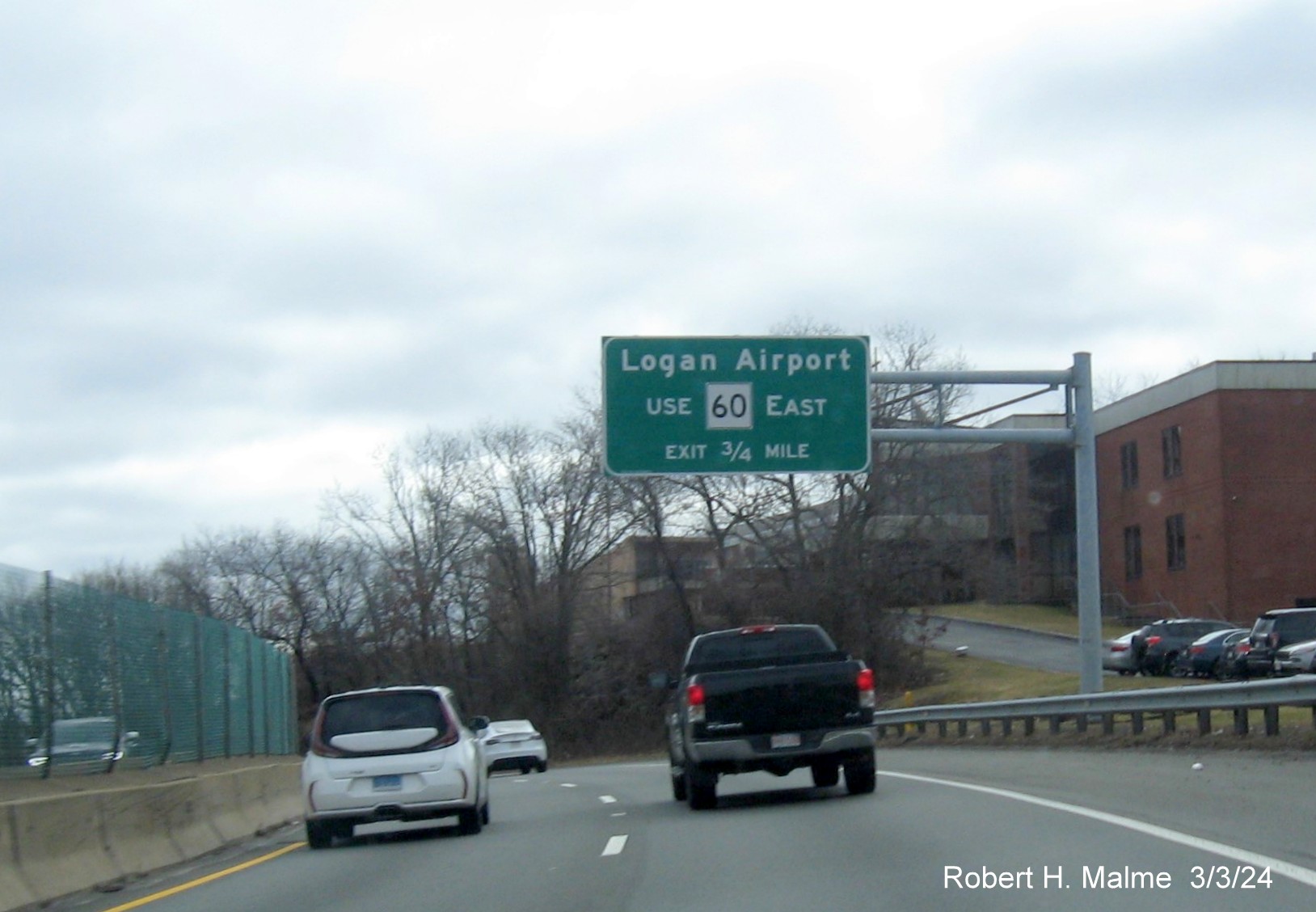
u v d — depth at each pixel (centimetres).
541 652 6481
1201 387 5381
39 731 1667
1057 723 2627
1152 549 5769
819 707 1628
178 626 2306
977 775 1967
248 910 1089
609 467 2361
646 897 1023
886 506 5291
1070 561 6788
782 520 5425
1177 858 1048
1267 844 1097
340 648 7225
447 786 1594
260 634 7425
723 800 1850
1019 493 6719
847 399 2398
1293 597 5159
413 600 6775
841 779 2111
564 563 6525
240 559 7481
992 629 6431
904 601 5278
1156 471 5750
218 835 1720
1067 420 2478
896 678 5144
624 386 2383
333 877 1282
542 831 1614
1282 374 5278
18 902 1148
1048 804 1466
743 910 945
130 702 2014
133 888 1313
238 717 2755
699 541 6169
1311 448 5238
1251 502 5209
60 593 1762
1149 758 2022
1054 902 905
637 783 2667
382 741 1603
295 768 2314
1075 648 5616
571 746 6312
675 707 1884
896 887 998
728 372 2394
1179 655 4056
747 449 2378
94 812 1351
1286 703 1911
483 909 1021
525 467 6594
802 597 5194
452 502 6850
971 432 2420
